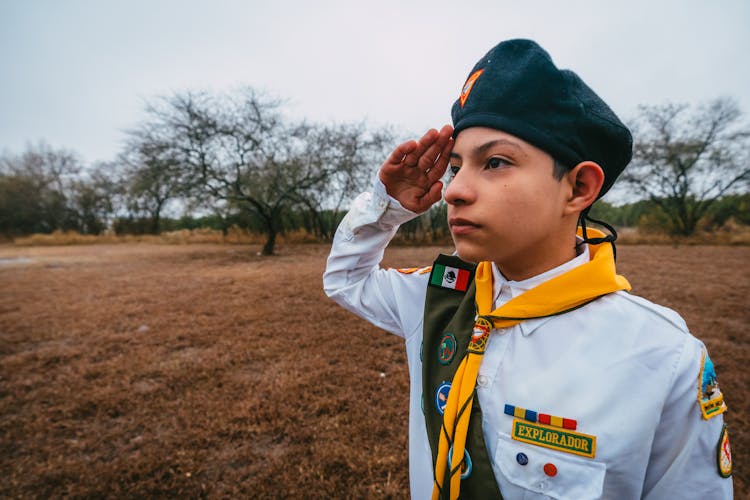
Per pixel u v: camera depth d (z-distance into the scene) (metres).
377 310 0.99
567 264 0.65
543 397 0.59
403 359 4.00
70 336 4.90
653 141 21.08
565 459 0.56
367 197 0.99
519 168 0.57
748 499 1.97
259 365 3.87
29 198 29.20
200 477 2.29
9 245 25.14
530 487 0.58
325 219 23.94
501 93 0.58
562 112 0.57
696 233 21.19
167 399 3.19
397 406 3.02
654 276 8.43
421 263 11.16
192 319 5.57
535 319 0.64
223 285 8.27
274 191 16.25
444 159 0.80
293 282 8.48
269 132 16.25
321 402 3.03
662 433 0.58
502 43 0.64
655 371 0.56
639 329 0.59
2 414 3.02
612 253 0.69
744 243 18.11
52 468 2.38
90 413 3.00
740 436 2.49
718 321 4.94
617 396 0.56
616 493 0.56
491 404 0.64
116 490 2.18
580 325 0.61
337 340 4.57
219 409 2.99
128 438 2.67
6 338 4.86
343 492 2.16
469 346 0.68
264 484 2.22
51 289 8.12
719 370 3.46
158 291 7.70
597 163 0.62
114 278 9.53
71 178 30.36
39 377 3.66
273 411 2.91
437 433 0.71
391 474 2.28
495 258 0.61
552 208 0.59
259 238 23.50
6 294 7.64
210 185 14.87
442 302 0.83
